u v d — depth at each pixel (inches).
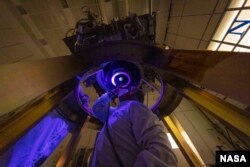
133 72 70.1
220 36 93.7
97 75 71.1
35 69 28.0
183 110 141.2
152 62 47.8
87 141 124.0
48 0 103.0
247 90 20.1
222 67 24.5
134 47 46.9
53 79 30.9
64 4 107.5
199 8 94.0
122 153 26.5
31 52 135.3
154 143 23.9
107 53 45.6
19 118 36.0
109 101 47.8
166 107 80.7
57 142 84.6
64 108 77.4
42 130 87.8
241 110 33.2
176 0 104.4
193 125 128.0
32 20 112.4
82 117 80.4
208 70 27.3
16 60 130.7
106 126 33.3
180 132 74.5
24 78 25.8
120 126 30.7
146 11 117.6
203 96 46.6
